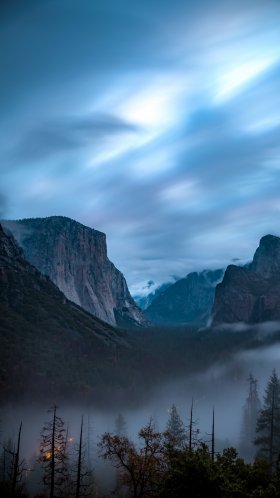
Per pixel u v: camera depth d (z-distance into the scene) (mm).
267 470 38031
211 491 33344
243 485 33875
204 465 33844
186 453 36250
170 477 34375
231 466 36875
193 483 33500
